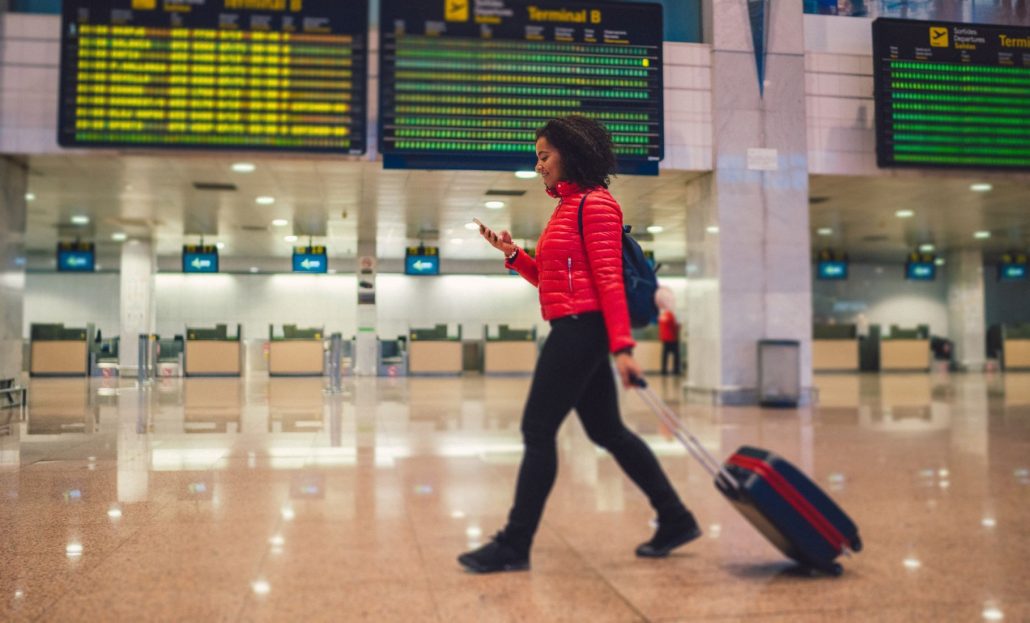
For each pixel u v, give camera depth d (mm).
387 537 3320
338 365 13305
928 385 15516
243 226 16781
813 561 2727
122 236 18891
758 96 10352
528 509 2871
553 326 2965
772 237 10398
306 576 2748
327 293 26297
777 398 10117
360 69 8734
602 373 3018
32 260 24547
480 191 12344
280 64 8641
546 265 2971
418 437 6773
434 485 4539
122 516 3715
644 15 9125
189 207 14117
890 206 13938
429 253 18766
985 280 27656
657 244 19625
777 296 10422
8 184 9727
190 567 2859
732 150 10289
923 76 9781
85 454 5762
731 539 3326
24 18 9156
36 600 2479
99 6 8406
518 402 10922
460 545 3193
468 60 8797
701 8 10711
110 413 9141
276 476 4828
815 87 10461
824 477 4848
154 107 8484
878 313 26422
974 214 15008
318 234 18172
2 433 7109
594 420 3043
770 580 2723
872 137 10516
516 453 5824
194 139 8539
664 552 3047
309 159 9320
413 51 8719
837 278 22453
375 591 2584
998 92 9859
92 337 21062
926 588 2631
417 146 8719
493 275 26734
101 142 8414
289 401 11125
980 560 2982
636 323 2975
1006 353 23188
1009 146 9875
